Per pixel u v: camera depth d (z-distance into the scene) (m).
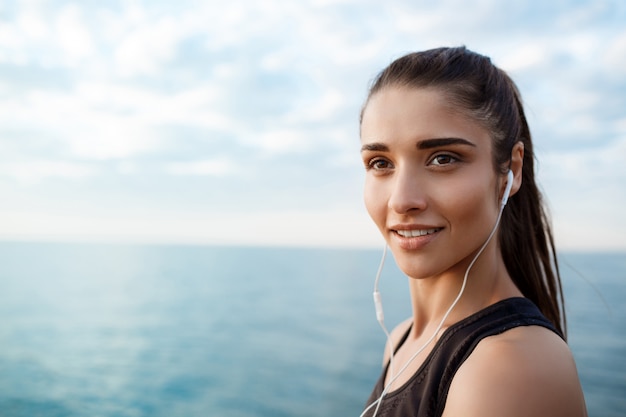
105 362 20.86
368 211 1.11
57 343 23.30
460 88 1.01
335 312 31.19
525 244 1.28
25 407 15.61
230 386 18.72
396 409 1.04
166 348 23.75
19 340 23.56
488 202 1.04
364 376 19.31
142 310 31.89
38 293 36.22
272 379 19.39
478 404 0.84
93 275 47.16
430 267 1.02
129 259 68.44
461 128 1.00
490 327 0.96
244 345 24.52
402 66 1.05
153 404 16.75
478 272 1.12
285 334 26.50
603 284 27.47
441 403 0.94
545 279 1.33
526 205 1.29
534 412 0.82
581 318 19.92
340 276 47.56
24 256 64.94
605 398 13.08
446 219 1.01
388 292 34.84
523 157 1.24
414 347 1.24
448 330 1.04
